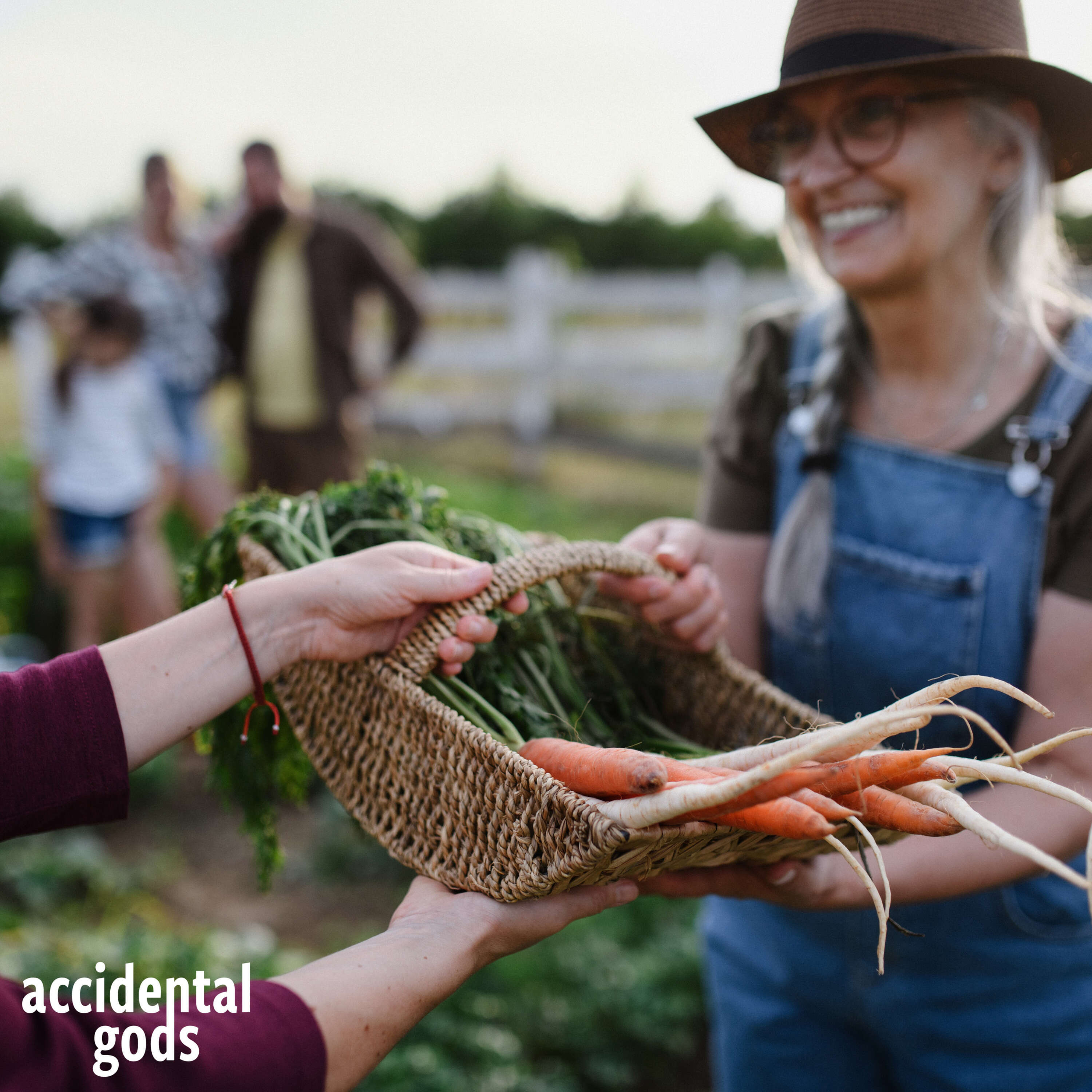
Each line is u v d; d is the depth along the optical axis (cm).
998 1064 155
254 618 116
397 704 122
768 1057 174
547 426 995
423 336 548
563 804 101
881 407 156
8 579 496
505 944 109
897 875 134
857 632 155
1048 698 138
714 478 177
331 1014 92
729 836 111
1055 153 148
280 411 512
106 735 103
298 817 410
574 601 173
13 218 2022
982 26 133
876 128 134
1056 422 136
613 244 2075
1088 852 87
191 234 497
